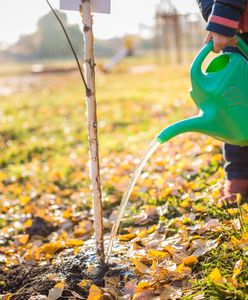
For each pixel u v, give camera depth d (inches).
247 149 81.5
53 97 345.7
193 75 68.4
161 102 257.3
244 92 67.9
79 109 270.5
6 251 91.5
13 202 122.1
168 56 642.8
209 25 69.1
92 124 70.1
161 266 67.9
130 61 762.2
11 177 145.3
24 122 237.3
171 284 65.6
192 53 671.8
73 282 70.0
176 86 343.6
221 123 67.9
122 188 111.6
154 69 544.1
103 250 72.1
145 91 332.2
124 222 91.8
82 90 385.4
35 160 164.6
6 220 110.1
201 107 68.5
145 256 72.4
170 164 118.5
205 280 63.8
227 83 67.4
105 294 64.9
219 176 98.0
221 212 80.6
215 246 69.9
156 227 83.4
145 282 65.2
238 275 63.6
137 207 99.7
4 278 75.5
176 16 533.0
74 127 215.9
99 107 270.7
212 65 70.4
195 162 111.8
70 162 152.9
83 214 105.3
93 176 70.9
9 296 69.2
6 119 250.2
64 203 118.2
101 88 393.1
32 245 94.0
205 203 87.5
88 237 92.7
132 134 186.2
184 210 88.7
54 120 239.9
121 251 76.0
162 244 75.0
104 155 153.9
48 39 1128.8
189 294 62.4
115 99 299.4
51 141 189.2
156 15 535.8
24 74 662.5
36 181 138.2
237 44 70.9
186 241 74.0
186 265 68.5
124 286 67.5
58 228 102.0
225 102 67.3
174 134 66.2
